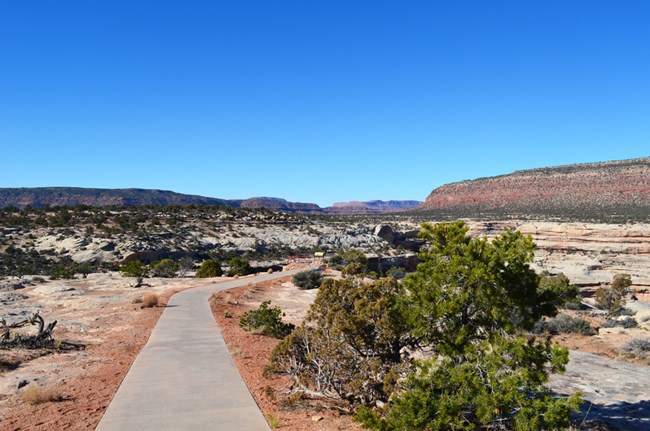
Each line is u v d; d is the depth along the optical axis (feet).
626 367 46.70
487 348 23.82
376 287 30.27
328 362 29.68
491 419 22.71
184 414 27.99
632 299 131.34
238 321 67.05
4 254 192.75
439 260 26.63
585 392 37.01
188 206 345.72
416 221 471.62
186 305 80.79
